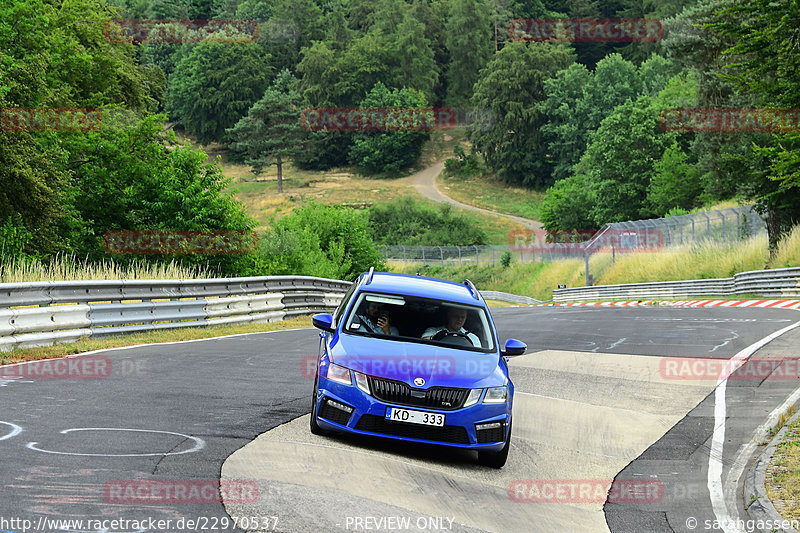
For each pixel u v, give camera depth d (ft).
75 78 376.68
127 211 300.40
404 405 69.82
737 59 499.92
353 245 433.07
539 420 95.30
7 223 243.19
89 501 48.06
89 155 307.17
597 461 78.48
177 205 296.30
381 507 54.03
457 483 64.59
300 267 364.79
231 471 58.03
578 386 119.55
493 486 65.87
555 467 75.31
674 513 61.72
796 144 221.05
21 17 296.92
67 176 280.92
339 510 51.96
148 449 62.23
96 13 423.23
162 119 315.99
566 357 150.41
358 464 64.85
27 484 50.19
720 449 83.25
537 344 173.17
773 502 61.41
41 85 278.26
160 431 69.05
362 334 76.69
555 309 351.67
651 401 109.50
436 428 69.82
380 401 69.82
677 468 76.18
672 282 394.32
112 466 56.34
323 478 59.21
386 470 64.49
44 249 257.96
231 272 295.89
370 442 74.13
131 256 289.33
